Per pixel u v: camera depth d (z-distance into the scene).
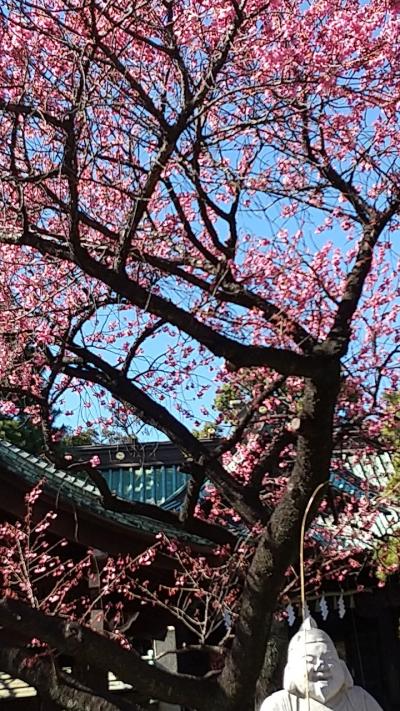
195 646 6.94
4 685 9.91
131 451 10.27
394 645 10.89
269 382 7.32
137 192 6.47
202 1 6.36
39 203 6.87
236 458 8.57
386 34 6.43
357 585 9.03
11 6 5.76
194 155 6.20
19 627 5.40
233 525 9.14
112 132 7.23
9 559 6.91
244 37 5.97
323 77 6.29
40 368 8.14
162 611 8.12
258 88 6.27
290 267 8.02
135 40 6.38
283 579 5.50
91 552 7.23
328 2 6.34
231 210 6.43
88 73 5.90
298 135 7.26
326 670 3.71
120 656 5.44
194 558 7.62
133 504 7.09
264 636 5.48
